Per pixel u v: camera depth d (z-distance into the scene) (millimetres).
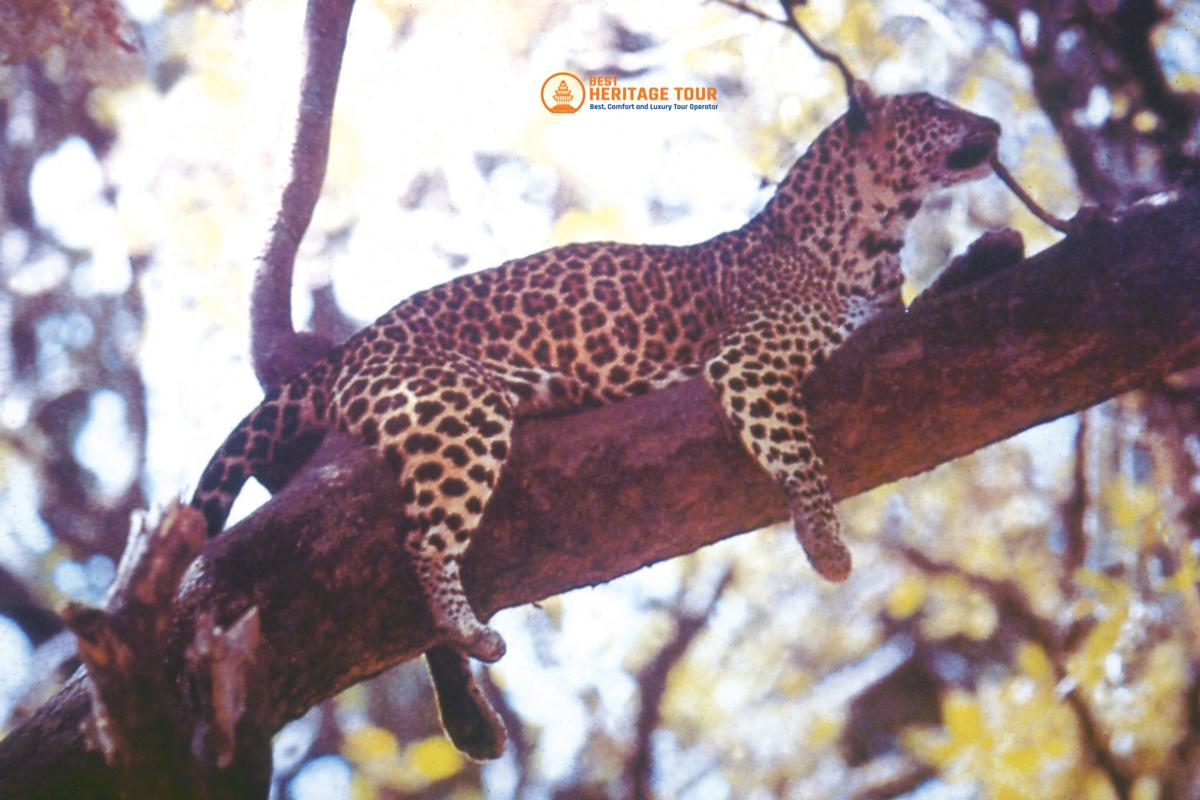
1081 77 9320
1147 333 5668
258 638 4562
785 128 11055
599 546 5836
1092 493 11555
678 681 13352
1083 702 10797
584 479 5797
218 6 10133
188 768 4367
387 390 6082
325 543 5562
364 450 5934
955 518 12820
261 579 5418
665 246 7180
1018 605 11812
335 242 11305
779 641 13617
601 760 12719
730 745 13312
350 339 6617
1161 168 9000
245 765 4480
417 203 11273
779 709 13445
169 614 4285
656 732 13234
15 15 7758
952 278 6148
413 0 11008
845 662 13602
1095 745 10812
